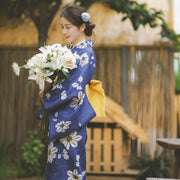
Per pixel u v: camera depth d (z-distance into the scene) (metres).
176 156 3.42
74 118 2.20
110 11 6.43
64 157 2.25
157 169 5.41
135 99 6.06
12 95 6.24
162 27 5.73
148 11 5.36
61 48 2.22
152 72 6.06
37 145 5.57
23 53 6.24
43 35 5.37
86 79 2.26
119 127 5.53
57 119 2.23
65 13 2.38
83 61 2.29
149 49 6.09
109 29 6.26
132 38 6.14
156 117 6.01
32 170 5.36
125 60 6.09
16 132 6.22
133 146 6.00
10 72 6.24
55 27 5.89
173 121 5.98
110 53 6.15
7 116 6.25
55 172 2.26
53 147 2.28
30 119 6.20
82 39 2.42
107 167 5.48
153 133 6.00
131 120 5.51
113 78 6.12
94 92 2.47
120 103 6.07
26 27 6.37
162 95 6.03
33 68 2.21
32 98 6.19
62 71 2.17
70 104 2.22
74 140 2.23
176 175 3.40
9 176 5.25
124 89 6.05
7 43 6.25
